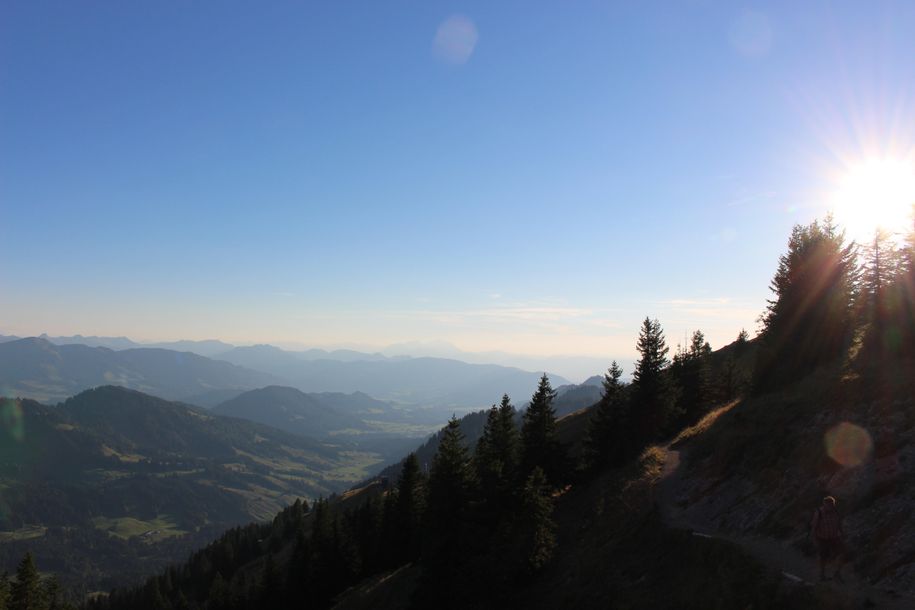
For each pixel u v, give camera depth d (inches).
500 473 1727.4
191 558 6968.5
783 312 1840.6
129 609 5866.1
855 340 1581.0
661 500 1230.9
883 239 1631.4
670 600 821.2
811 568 696.4
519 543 1283.2
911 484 711.7
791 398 1284.4
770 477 998.4
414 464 2694.4
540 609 1090.7
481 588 1280.8
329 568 2920.8
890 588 581.6
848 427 944.3
